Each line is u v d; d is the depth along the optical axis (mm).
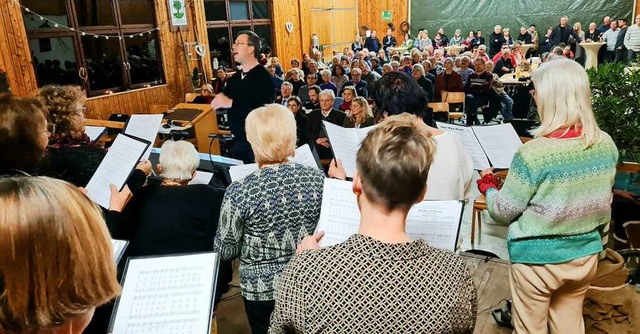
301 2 11375
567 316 1673
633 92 2633
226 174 3129
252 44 3299
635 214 2699
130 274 1218
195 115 5082
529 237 1538
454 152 1536
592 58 10969
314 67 8258
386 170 836
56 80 6266
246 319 2660
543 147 1449
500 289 2596
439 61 9688
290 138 1521
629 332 2082
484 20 13625
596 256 1560
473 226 3354
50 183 616
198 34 8422
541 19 12984
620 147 2652
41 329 587
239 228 1478
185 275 1220
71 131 1790
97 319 1483
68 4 6289
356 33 14344
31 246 559
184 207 1796
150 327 1136
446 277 847
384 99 1589
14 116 1373
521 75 7707
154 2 7539
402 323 810
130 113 7168
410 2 14211
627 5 12039
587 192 1462
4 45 5574
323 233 1362
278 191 1455
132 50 7332
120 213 1657
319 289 825
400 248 847
